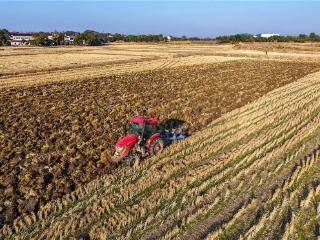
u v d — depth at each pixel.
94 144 17.98
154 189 13.31
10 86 34.09
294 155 16.08
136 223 11.24
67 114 23.47
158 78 39.06
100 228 10.91
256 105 25.62
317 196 12.51
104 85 34.62
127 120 22.00
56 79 38.59
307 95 28.72
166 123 21.48
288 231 10.55
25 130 20.19
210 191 12.96
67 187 13.59
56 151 17.14
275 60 59.31
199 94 29.59
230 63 54.03
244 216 11.44
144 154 15.92
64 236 10.70
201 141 18.28
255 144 17.48
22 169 15.18
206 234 10.59
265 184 13.50
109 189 13.29
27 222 11.47
